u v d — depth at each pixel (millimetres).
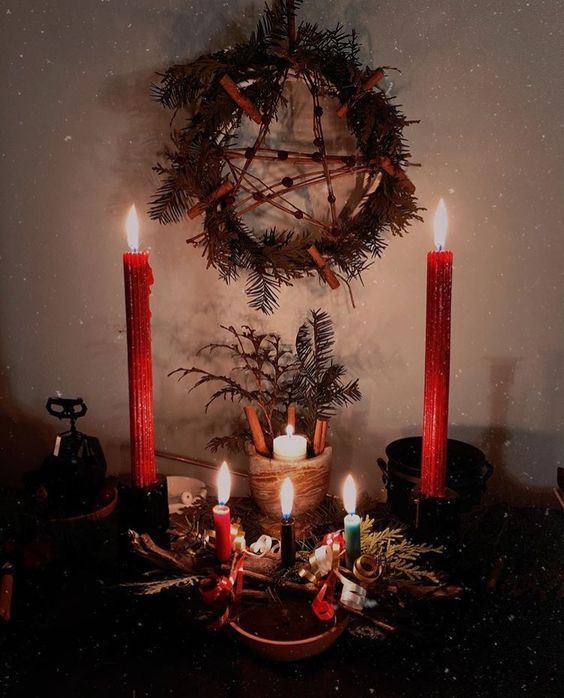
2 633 713
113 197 907
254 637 677
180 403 956
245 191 891
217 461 966
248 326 931
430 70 862
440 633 722
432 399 769
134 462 787
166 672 681
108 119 889
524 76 855
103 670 683
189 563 750
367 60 867
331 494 962
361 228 850
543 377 922
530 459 942
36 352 953
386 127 814
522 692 656
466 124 871
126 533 780
